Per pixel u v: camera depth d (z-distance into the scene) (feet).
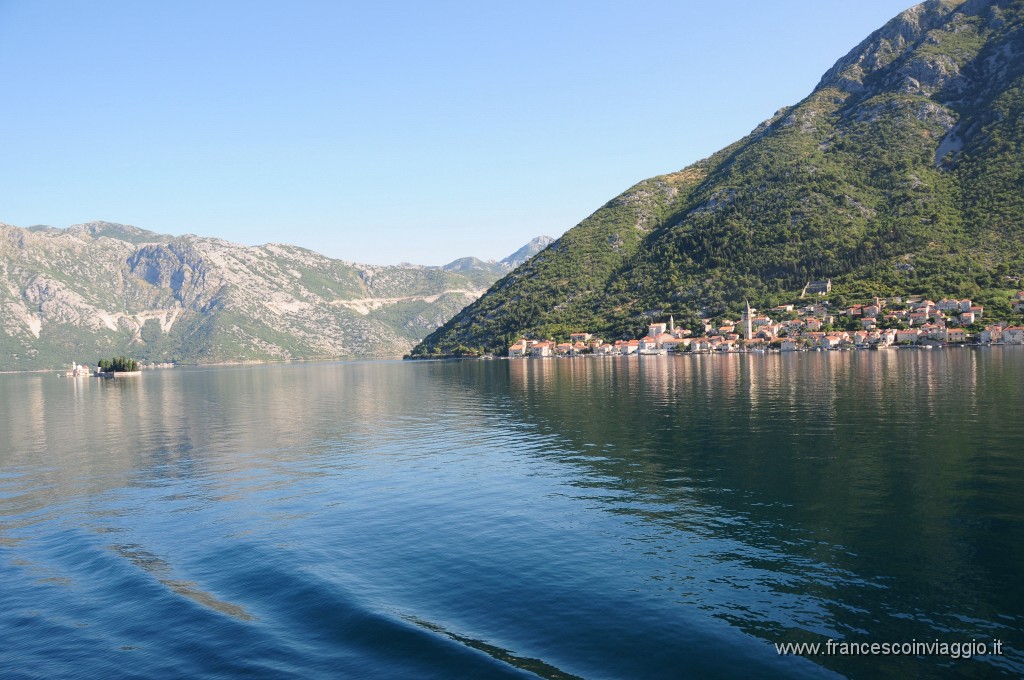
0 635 71.46
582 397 310.65
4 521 116.47
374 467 155.33
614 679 58.59
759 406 244.22
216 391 495.41
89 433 242.58
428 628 68.90
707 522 101.60
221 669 62.85
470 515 110.01
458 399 332.19
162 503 126.82
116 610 76.95
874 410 218.59
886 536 92.38
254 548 96.58
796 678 58.03
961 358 497.46
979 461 135.44
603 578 80.48
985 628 65.82
